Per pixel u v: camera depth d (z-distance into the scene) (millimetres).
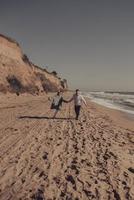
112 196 6207
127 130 17797
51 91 88938
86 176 7297
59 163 8289
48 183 6727
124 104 56125
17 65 54469
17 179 6875
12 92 45906
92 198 6051
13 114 19594
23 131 13062
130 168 8125
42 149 9844
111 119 23859
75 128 14945
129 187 6750
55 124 15930
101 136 13164
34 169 7648
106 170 7852
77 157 9000
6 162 8133
